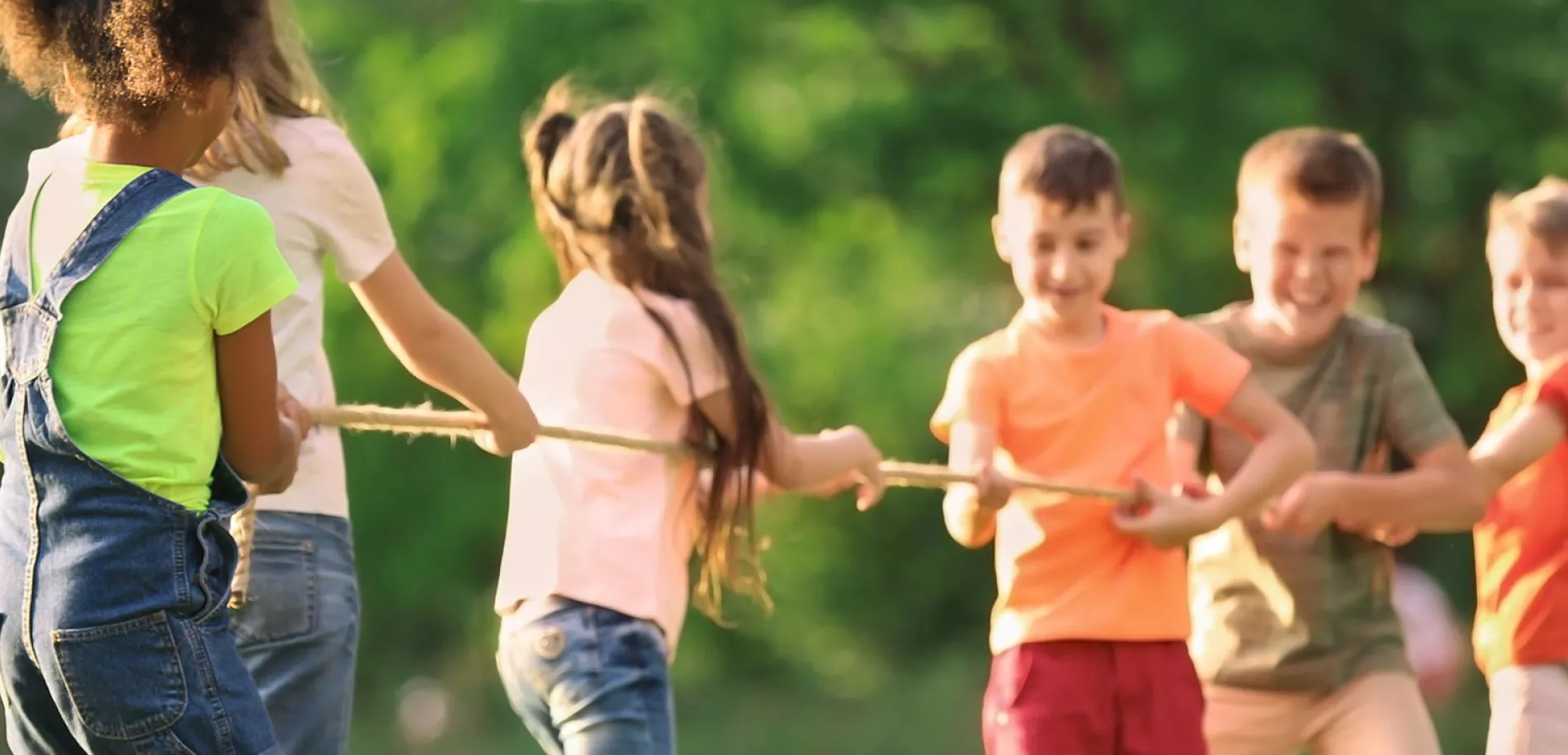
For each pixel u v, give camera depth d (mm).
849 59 25000
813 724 27078
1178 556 7094
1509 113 24625
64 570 4656
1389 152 25094
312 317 6031
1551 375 7500
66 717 4699
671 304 6535
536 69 25141
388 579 28188
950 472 6855
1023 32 24562
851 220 26688
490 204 26031
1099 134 23391
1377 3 24344
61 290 4754
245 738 4793
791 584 29281
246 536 5797
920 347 27469
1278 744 7465
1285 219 7422
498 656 6422
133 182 4855
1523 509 7492
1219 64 23438
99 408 4691
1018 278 7094
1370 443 7562
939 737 25719
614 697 6113
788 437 6758
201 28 4867
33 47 4926
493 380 6121
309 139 5992
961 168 24047
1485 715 22750
